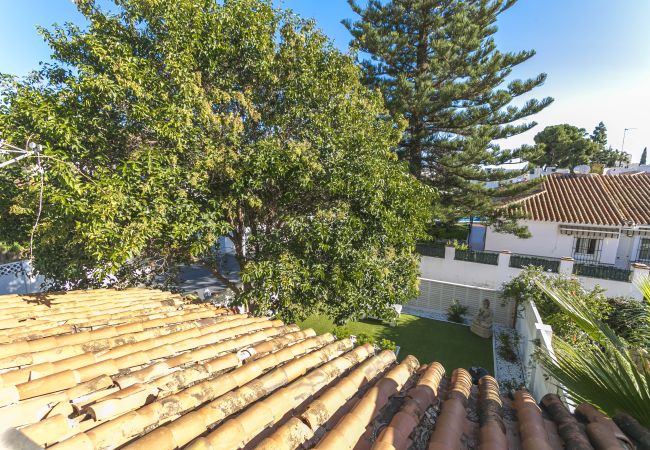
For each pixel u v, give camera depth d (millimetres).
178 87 7008
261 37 7477
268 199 8562
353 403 3133
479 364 10250
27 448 1730
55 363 3199
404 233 7961
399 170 8477
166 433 2207
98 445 2086
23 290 12977
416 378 4000
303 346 4469
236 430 2334
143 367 3467
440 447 2357
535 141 43938
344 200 7637
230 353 3861
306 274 6988
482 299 13375
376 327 12680
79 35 7141
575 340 7996
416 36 17156
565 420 2859
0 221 8102
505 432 2748
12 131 5824
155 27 7262
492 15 16484
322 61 8617
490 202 16031
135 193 6316
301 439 2395
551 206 17141
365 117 9039
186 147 6820
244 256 9258
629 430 2584
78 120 6336
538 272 11430
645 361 2910
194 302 7477
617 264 17812
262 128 8578
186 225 6625
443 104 15211
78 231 6535
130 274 9141
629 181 18672
